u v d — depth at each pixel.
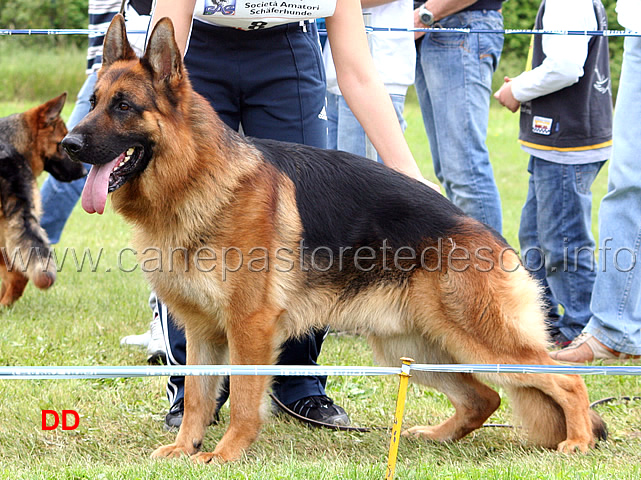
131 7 4.77
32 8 20.69
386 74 5.34
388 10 5.41
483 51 5.73
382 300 3.41
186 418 3.38
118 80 3.06
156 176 3.10
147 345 5.02
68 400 3.97
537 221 5.53
